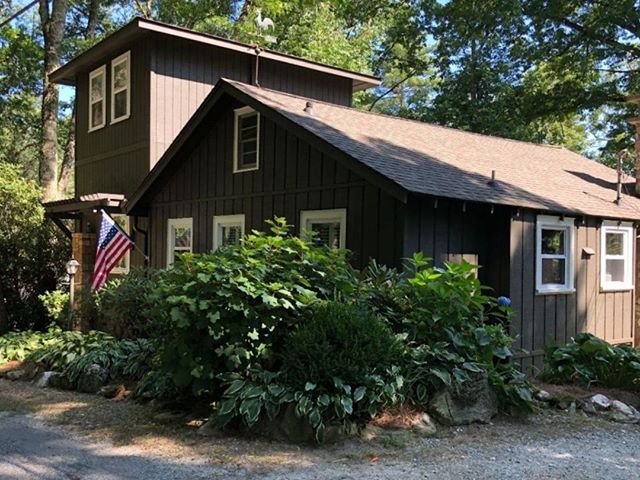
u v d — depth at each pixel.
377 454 4.74
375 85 16.53
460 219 8.43
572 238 9.42
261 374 5.36
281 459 4.64
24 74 23.17
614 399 6.39
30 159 30.72
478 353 5.98
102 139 14.47
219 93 10.58
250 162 10.60
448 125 22.16
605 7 19.64
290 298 5.55
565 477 4.24
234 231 10.88
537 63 21.58
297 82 14.84
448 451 4.82
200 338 5.49
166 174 12.30
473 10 20.47
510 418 5.79
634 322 10.63
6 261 12.67
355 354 5.16
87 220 13.76
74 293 10.67
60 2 17.69
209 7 21.92
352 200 8.56
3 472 4.51
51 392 7.33
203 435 5.30
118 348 7.82
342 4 23.64
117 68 13.91
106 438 5.34
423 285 6.00
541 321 8.91
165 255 12.48
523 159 12.10
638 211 10.60
